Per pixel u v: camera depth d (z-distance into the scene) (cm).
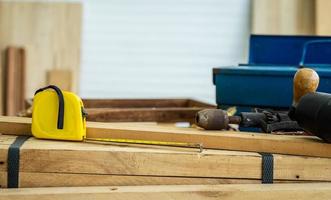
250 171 91
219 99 129
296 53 151
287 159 92
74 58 306
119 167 89
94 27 312
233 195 86
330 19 279
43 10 304
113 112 147
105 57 314
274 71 122
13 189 85
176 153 90
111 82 316
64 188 86
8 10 302
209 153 91
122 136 98
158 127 104
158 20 313
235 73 126
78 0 308
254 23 298
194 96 315
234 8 312
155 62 316
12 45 302
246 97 126
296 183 92
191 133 97
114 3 312
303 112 94
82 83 314
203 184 90
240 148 95
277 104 123
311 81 100
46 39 305
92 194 84
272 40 152
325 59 145
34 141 94
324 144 92
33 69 304
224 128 103
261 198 87
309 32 294
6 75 299
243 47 313
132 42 314
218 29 313
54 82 303
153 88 316
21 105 301
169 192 85
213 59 315
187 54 315
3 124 100
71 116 95
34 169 87
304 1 295
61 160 88
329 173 92
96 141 96
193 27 313
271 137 96
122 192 84
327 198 88
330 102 88
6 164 86
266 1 297
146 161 89
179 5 312
